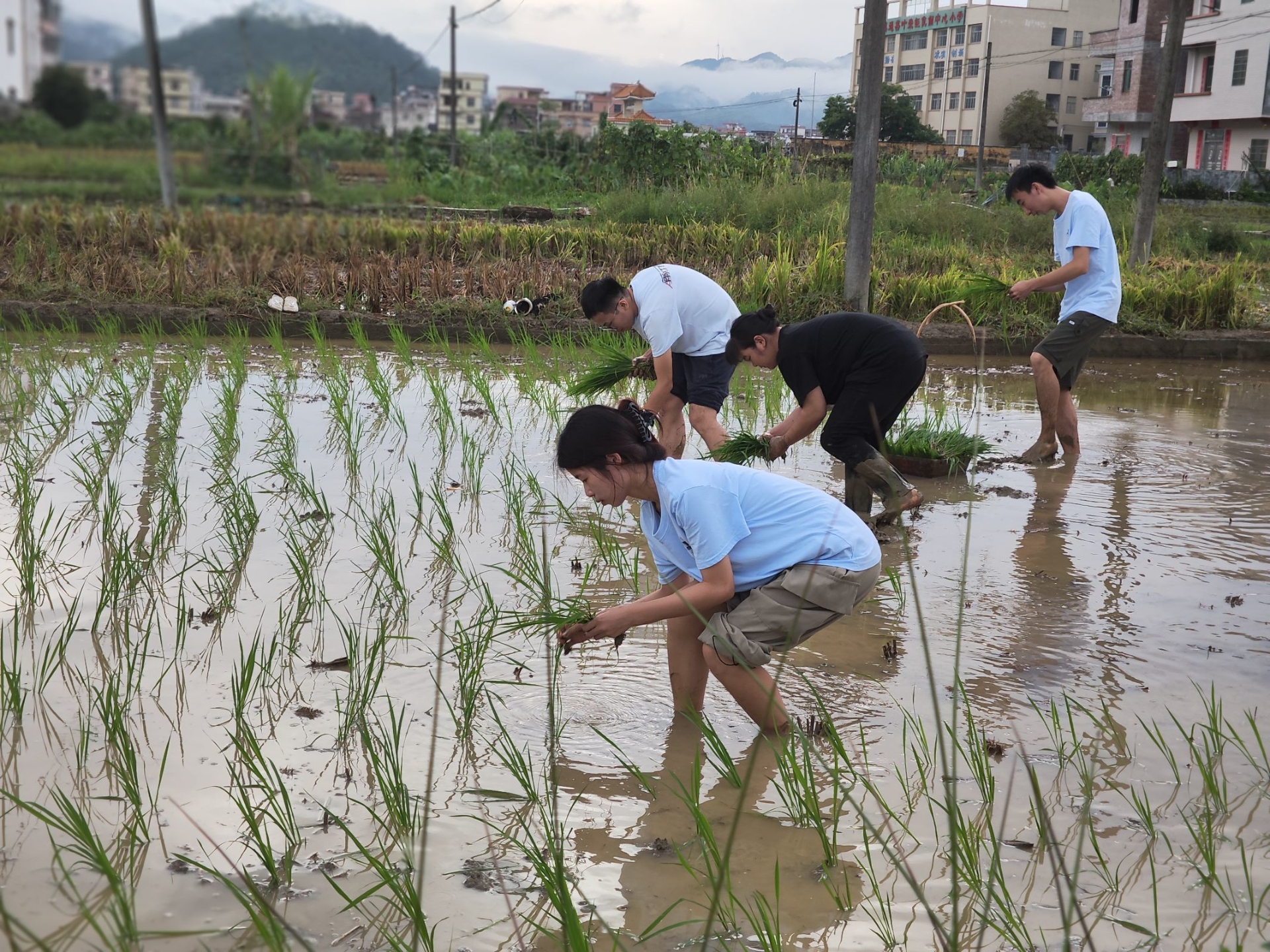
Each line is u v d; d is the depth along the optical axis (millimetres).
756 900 2682
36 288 11602
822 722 3711
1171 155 51469
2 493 5945
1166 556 5527
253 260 12016
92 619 4414
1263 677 4102
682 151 23078
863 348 5586
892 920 2688
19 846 2891
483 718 3730
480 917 2682
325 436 7461
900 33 75125
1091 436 8242
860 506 5934
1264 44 43531
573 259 15242
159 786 3211
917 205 18781
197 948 2512
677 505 3398
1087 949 2539
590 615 3555
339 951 2525
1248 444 8039
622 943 2584
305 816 3092
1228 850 2959
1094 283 7133
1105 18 69312
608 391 8719
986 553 5535
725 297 6566
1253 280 15508
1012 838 3035
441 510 5848
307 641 4273
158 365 9609
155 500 5934
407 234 14320
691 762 3492
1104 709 3826
